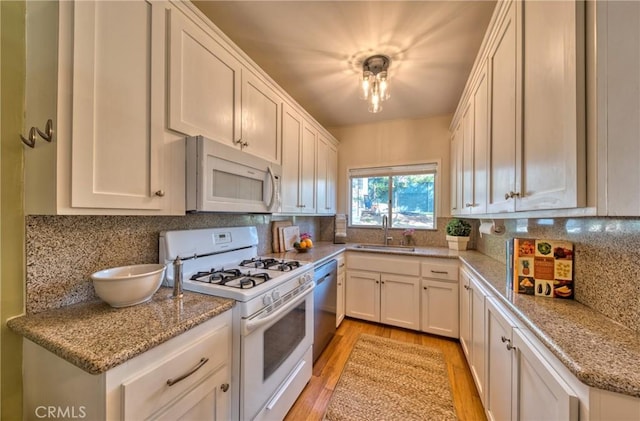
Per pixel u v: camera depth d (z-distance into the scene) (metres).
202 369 0.99
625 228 0.84
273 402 1.35
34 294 0.96
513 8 1.15
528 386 0.92
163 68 1.13
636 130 0.66
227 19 1.57
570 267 1.13
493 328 1.33
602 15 0.68
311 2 1.44
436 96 2.60
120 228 1.22
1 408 0.90
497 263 1.96
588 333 0.81
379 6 1.46
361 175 3.54
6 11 0.89
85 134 0.86
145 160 1.06
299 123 2.43
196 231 1.54
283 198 2.12
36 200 0.88
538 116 0.95
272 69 2.12
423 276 2.54
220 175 1.35
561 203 0.80
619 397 0.60
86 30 0.86
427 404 1.60
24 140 0.86
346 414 1.52
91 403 0.72
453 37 1.71
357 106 2.88
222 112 1.45
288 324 1.53
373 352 2.20
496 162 1.38
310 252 2.55
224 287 1.23
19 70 0.90
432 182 3.24
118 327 0.86
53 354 0.83
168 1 1.15
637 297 0.79
